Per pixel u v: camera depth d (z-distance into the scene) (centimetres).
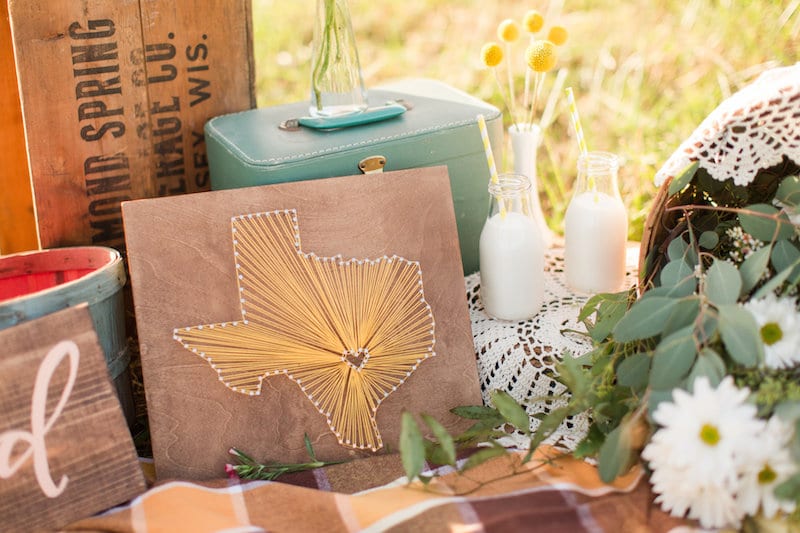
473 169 142
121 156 140
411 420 99
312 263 120
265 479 112
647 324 103
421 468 104
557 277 145
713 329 100
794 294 107
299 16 286
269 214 119
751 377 97
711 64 213
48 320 101
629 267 146
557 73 234
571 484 105
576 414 119
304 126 139
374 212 124
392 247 124
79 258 130
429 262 126
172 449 112
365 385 120
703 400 93
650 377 100
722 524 95
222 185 137
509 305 129
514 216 128
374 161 130
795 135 106
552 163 201
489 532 95
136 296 113
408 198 126
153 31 138
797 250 106
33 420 100
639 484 104
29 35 127
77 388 103
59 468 101
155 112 142
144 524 100
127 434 106
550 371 124
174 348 114
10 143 142
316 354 119
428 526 98
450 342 125
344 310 121
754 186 121
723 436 92
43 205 135
